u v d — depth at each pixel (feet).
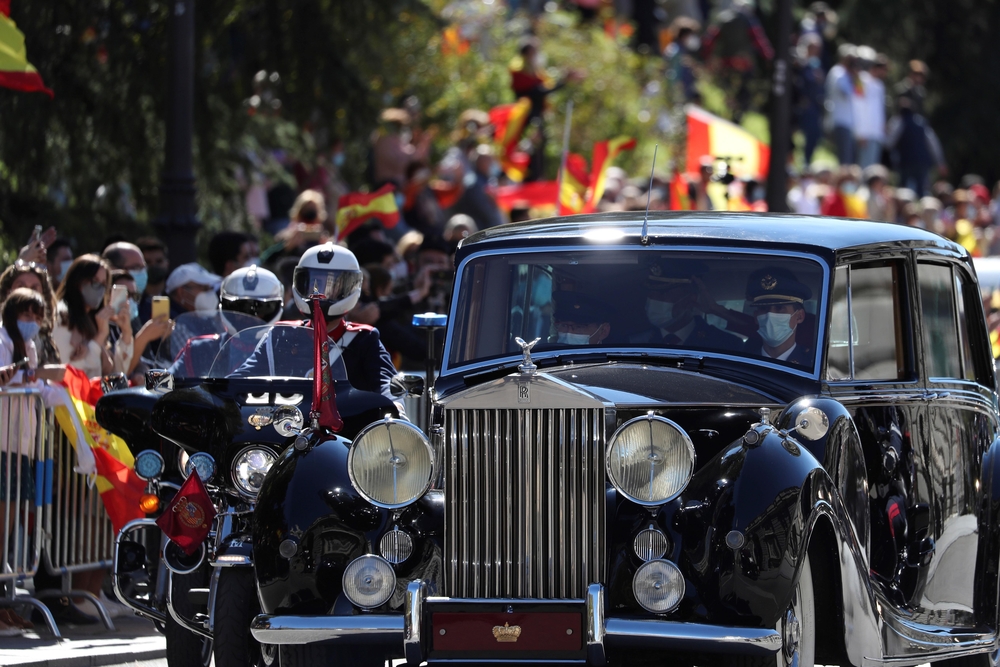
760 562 62.44
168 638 80.79
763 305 73.77
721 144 198.59
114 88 159.63
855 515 69.51
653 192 205.05
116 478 99.55
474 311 77.41
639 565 64.13
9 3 136.26
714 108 287.07
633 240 76.02
